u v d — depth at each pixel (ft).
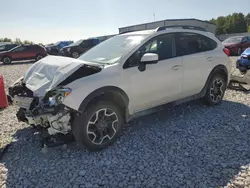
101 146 11.16
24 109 11.79
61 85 10.27
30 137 12.95
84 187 8.74
